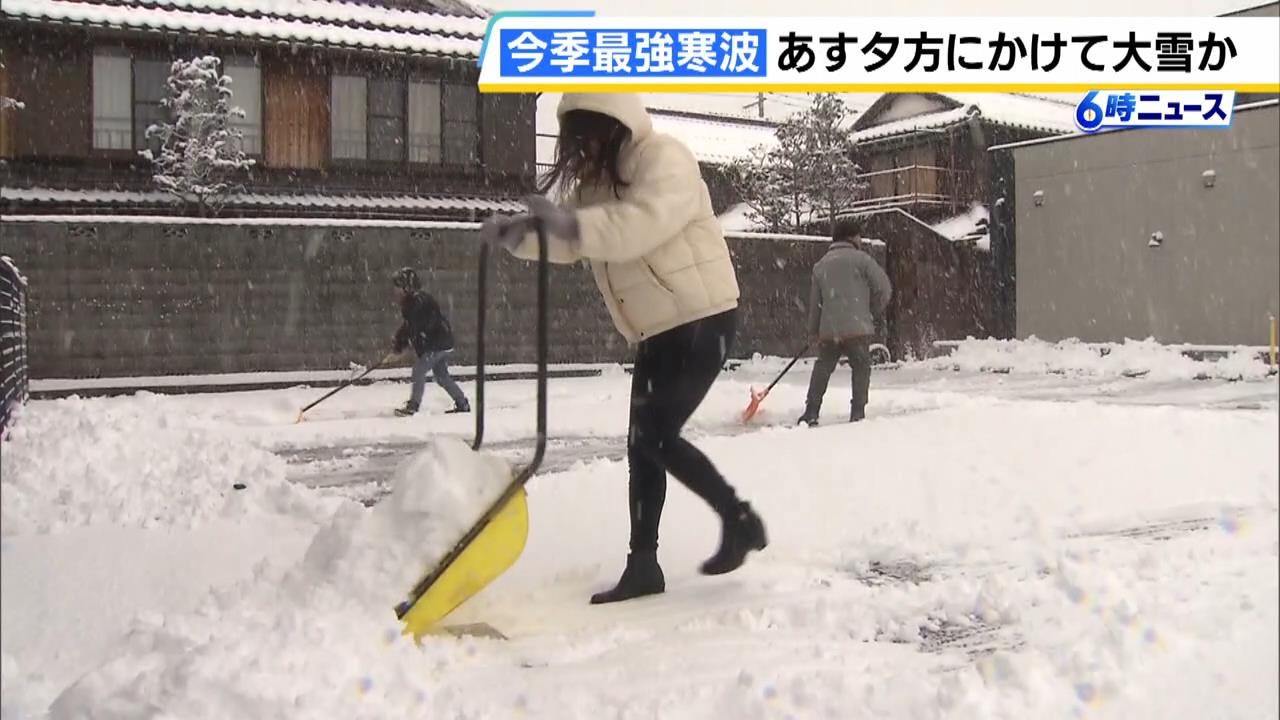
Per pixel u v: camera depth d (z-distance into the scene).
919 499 4.32
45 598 3.28
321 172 20.14
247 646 2.34
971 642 2.60
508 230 2.97
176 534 4.17
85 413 8.78
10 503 4.81
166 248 15.15
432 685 2.38
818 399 8.10
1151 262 17.95
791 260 19.73
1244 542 3.24
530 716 2.19
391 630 2.57
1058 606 2.74
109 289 14.88
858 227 7.96
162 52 18.94
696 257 3.24
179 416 9.65
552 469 6.54
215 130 18.38
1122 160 18.27
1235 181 16.67
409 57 20.44
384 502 2.96
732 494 3.39
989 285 21.66
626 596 3.24
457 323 16.84
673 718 2.14
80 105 18.50
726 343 3.32
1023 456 5.00
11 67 18.08
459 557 2.75
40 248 14.53
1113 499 4.12
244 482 5.50
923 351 21.11
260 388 15.24
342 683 2.27
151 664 2.40
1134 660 2.27
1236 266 16.72
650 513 3.29
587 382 15.74
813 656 2.52
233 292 15.52
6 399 7.51
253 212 19.30
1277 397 11.05
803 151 26.98
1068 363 17.17
